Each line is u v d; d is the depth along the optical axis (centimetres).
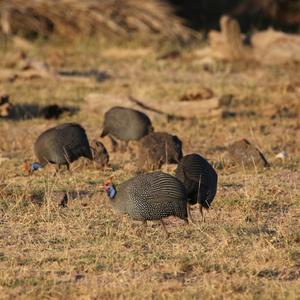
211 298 2448
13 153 4844
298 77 7631
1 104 5981
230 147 4422
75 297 2478
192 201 3175
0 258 2855
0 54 8894
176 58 8831
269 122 5784
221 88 7038
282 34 8494
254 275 2653
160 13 10169
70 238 3055
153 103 6038
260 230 3155
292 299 2417
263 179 4069
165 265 2731
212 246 2955
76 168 4391
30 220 3306
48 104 6366
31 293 2506
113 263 2778
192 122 5838
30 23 10019
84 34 9981
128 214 3056
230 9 12412
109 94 6325
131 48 9456
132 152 4875
